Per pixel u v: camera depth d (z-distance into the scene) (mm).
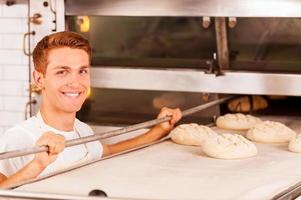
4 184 1994
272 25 3162
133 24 3461
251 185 1936
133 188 1896
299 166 2234
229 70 3162
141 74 3215
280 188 1907
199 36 3398
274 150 2539
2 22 3584
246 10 2984
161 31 3457
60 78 2293
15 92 3623
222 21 3080
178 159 2342
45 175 2047
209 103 3088
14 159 2281
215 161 2316
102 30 3469
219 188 1895
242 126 2977
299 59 3211
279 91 3023
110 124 3273
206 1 3045
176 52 3471
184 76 3156
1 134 3686
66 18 3328
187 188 1896
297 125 3084
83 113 3457
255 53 3258
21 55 3574
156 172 2113
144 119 3352
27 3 3512
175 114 2789
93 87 3322
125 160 2303
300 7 2910
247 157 2379
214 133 2717
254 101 3414
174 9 3104
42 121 2381
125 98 3498
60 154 2344
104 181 1976
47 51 2281
